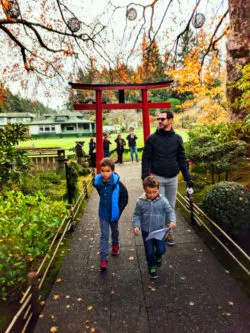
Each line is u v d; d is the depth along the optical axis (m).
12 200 3.33
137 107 7.27
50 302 2.53
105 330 2.14
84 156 11.80
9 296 2.65
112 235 3.37
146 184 2.78
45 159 10.22
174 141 3.41
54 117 53.34
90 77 11.55
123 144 13.02
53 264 3.28
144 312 2.33
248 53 6.27
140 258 3.32
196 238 3.79
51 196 6.58
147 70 12.64
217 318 2.21
